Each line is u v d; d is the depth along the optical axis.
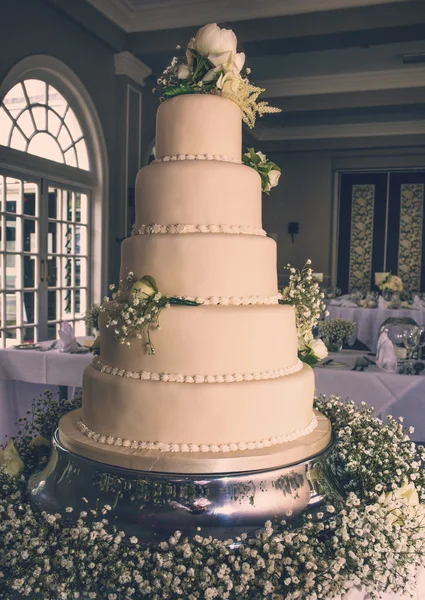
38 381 4.00
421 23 5.70
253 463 1.45
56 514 1.39
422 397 3.23
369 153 11.08
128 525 1.36
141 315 1.54
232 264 1.63
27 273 5.58
